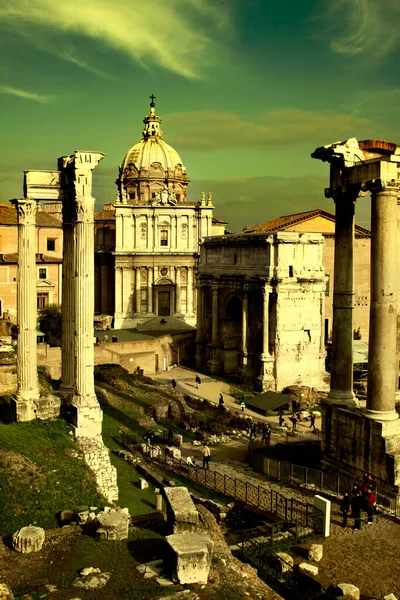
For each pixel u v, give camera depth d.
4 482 26.16
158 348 85.88
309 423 63.03
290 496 32.75
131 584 19.05
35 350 35.47
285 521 27.77
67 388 36.78
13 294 80.81
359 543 25.36
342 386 35.12
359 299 103.00
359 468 32.25
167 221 106.31
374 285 31.64
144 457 41.12
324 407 35.28
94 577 19.31
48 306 81.31
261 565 23.69
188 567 19.20
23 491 25.97
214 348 85.12
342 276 35.09
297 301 76.69
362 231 102.75
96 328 102.56
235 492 34.06
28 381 34.97
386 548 24.91
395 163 31.33
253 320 79.06
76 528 22.95
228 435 56.25
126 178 115.00
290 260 76.06
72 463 29.89
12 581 19.16
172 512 22.00
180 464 41.75
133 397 60.03
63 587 18.80
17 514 24.50
